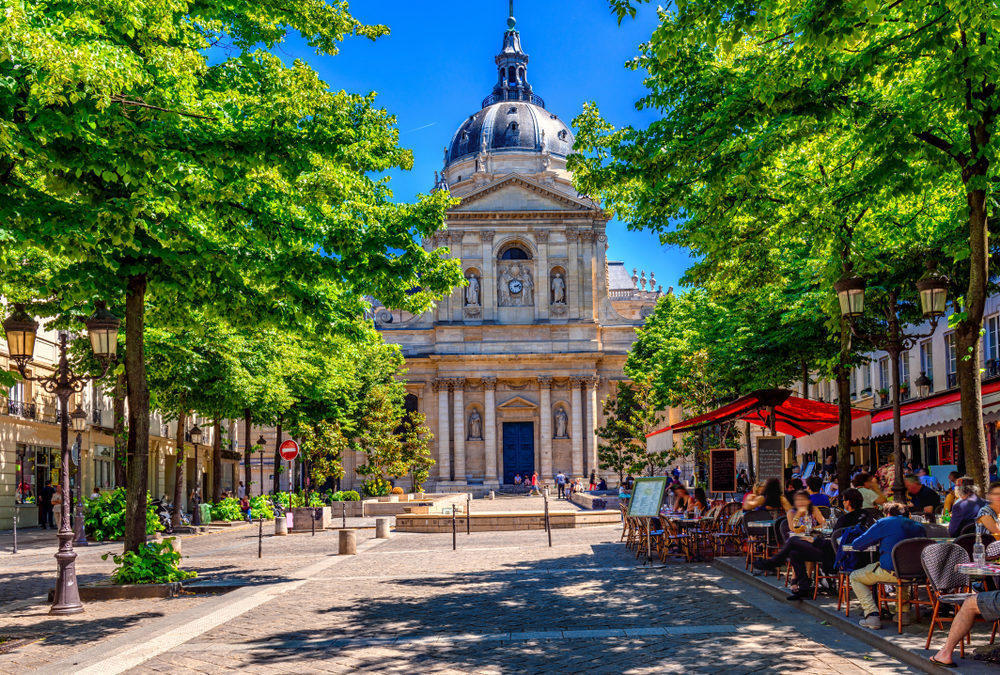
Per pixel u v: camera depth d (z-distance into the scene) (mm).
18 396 39188
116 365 30375
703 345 38781
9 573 21266
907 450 38250
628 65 16719
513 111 99812
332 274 16250
